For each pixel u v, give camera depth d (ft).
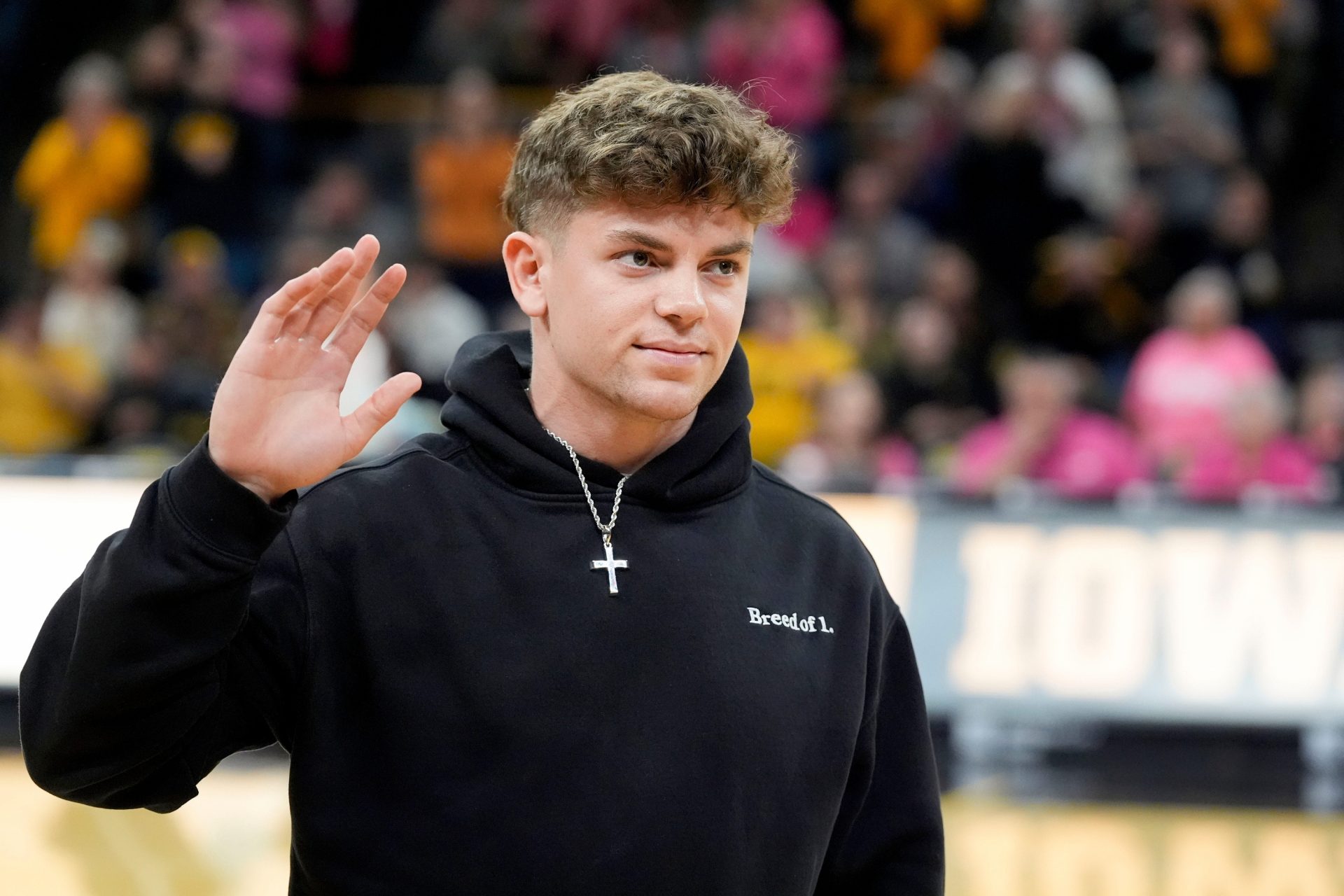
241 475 18.48
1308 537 66.33
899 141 103.30
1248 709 64.80
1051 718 65.21
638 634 20.30
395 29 121.60
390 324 86.17
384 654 19.76
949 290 93.50
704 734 20.08
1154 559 66.69
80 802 19.48
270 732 20.43
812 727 20.94
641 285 19.99
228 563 18.04
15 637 65.10
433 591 20.01
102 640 17.92
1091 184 103.09
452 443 21.27
